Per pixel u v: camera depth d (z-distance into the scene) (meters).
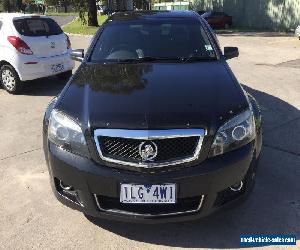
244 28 27.00
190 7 31.53
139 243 3.07
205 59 4.14
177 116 2.89
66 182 3.01
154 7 31.16
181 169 2.79
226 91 3.28
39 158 4.64
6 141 5.21
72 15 54.72
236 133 2.95
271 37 19.73
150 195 2.79
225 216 3.36
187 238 3.11
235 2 28.33
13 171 4.32
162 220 2.89
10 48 7.35
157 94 3.19
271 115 5.98
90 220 3.37
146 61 4.10
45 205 3.62
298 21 24.83
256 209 3.46
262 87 7.77
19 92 7.66
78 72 3.90
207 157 2.84
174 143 2.81
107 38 4.47
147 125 2.81
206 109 2.98
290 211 3.43
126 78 3.57
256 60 11.32
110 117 2.91
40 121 6.02
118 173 2.80
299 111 6.17
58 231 3.24
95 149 2.87
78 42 17.98
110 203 2.96
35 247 3.06
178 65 3.93
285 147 4.76
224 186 2.89
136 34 4.48
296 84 7.97
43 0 36.84
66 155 2.97
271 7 26.19
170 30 4.54
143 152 2.78
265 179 3.97
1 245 3.09
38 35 7.51
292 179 3.97
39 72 7.49
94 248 3.03
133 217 2.89
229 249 2.98
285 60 11.28
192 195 2.83
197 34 4.49
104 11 36.28
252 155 3.04
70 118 3.03
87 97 3.23
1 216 3.47
